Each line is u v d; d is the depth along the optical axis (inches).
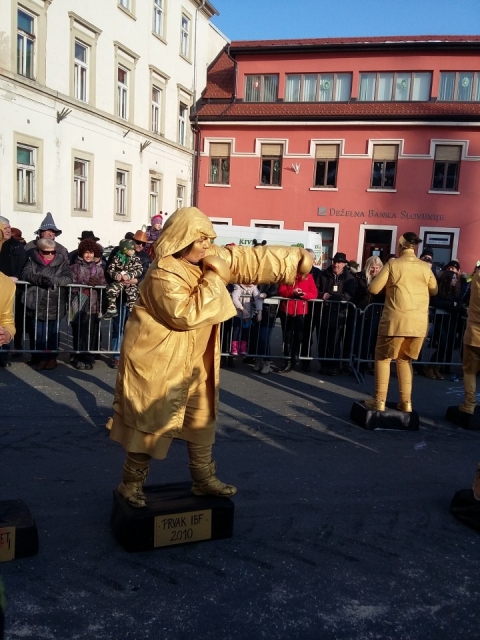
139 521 117.6
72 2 679.7
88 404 222.7
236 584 110.0
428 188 885.8
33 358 282.0
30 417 203.8
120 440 116.5
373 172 911.0
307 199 935.0
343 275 312.7
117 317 286.0
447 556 125.4
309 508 145.3
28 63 636.1
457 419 226.5
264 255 121.8
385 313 209.8
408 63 900.0
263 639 95.0
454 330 308.7
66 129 692.1
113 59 770.2
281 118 920.9
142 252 360.2
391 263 209.2
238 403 239.6
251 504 145.6
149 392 110.8
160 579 110.1
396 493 158.1
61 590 105.0
